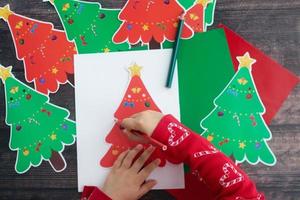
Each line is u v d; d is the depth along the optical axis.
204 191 0.73
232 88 0.74
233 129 0.74
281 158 0.73
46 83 0.78
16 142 0.78
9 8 0.79
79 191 0.75
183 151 0.69
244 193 0.67
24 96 0.78
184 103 0.75
